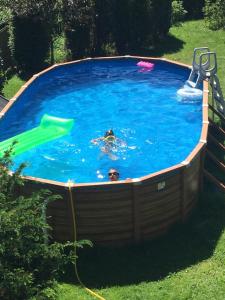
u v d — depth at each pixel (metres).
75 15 22.19
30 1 21.42
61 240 12.93
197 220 13.78
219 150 16.72
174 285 11.75
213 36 26.34
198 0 29.38
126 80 20.59
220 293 11.48
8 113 17.55
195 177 13.87
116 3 23.73
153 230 13.10
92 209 12.40
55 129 17.20
